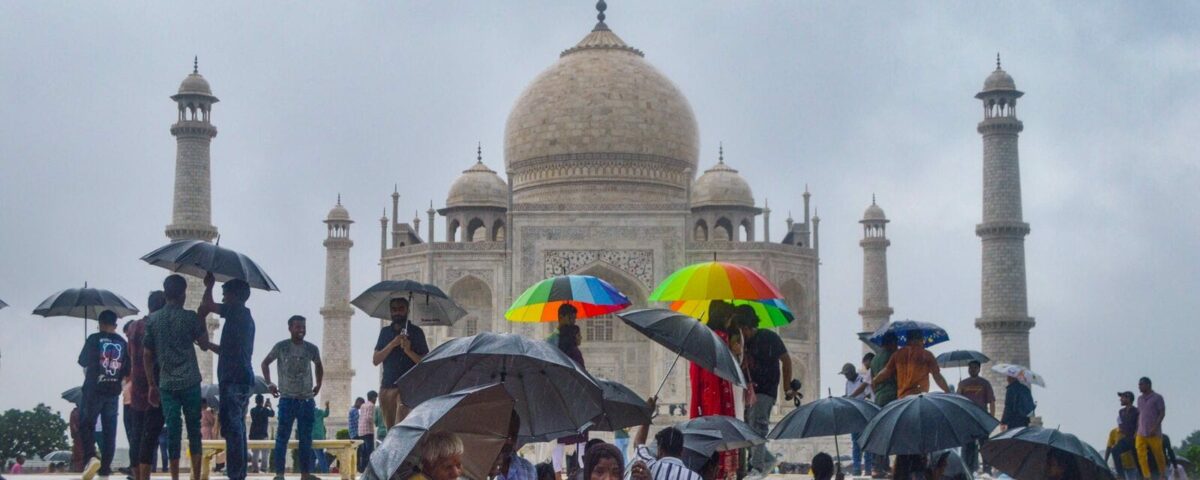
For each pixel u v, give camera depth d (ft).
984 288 538.06
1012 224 532.32
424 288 189.98
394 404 175.52
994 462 158.61
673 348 154.71
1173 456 230.89
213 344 159.84
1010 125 537.24
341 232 614.34
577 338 173.99
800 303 561.43
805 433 168.04
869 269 619.26
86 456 190.80
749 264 548.31
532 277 547.08
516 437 129.39
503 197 607.37
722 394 166.81
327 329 610.24
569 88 606.96
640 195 600.39
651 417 155.12
